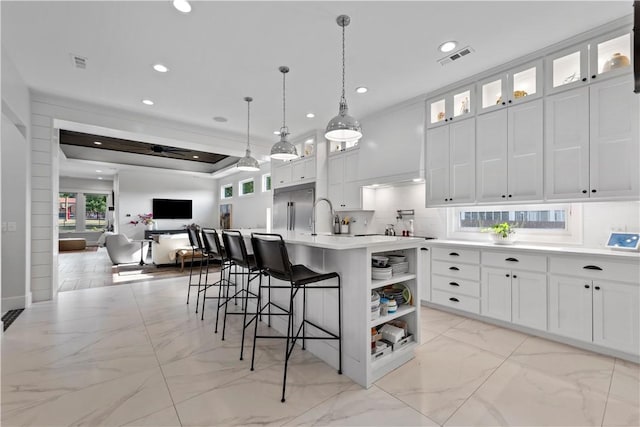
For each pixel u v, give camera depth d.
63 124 3.87
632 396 1.76
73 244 9.73
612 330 2.21
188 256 5.84
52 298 3.77
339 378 1.97
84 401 1.71
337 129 2.39
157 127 4.46
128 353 2.31
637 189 2.19
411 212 4.15
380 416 1.58
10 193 3.37
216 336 2.65
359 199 4.46
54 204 3.84
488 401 1.71
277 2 2.08
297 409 1.64
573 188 2.48
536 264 2.60
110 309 3.42
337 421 1.54
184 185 9.82
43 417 1.56
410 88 3.44
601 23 2.30
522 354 2.29
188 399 1.73
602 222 2.62
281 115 4.30
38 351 2.34
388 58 2.80
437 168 3.46
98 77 3.16
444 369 2.07
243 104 3.90
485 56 2.77
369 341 1.88
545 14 2.19
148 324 2.94
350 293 2.00
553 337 2.53
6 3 2.05
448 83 3.31
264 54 2.74
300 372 2.04
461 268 3.15
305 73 3.09
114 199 10.26
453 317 3.13
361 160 4.39
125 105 3.92
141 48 2.64
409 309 2.27
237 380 1.93
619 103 2.27
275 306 2.79
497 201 2.95
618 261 2.18
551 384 1.88
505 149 2.89
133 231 8.98
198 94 3.59
